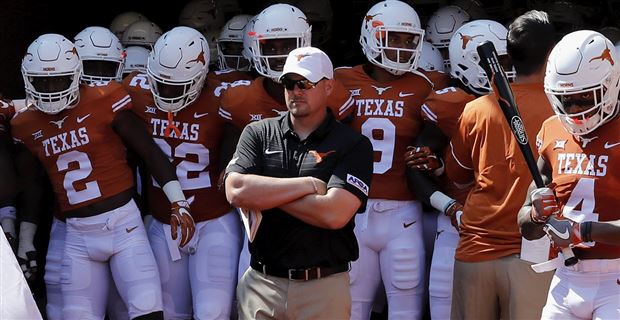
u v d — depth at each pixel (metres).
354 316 19.75
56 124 19.31
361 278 19.64
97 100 19.25
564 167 15.08
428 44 21.88
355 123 19.61
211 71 23.41
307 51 15.55
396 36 19.23
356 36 27.72
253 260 16.05
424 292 20.38
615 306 14.70
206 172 19.84
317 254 15.55
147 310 19.19
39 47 18.75
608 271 14.83
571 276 15.12
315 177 15.41
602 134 14.78
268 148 15.73
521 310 16.45
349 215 15.31
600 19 25.62
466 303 17.06
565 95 14.56
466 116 17.12
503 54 19.50
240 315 16.38
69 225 19.58
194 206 19.77
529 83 16.80
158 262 20.00
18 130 19.61
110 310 20.33
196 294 19.59
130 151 20.69
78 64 18.97
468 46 19.70
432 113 18.91
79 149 19.25
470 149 17.25
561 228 14.52
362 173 15.53
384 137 19.44
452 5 23.83
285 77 15.47
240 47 23.03
